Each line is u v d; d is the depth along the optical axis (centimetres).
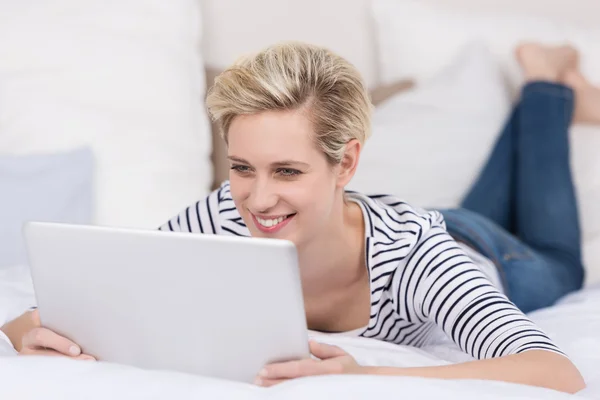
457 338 150
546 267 236
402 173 278
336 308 169
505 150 283
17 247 230
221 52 324
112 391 112
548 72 292
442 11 318
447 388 111
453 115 288
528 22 318
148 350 128
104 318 130
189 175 272
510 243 232
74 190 244
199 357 124
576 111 289
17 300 176
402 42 314
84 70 264
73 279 129
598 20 333
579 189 278
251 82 132
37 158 245
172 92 274
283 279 113
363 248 163
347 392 108
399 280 159
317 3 328
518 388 115
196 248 115
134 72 270
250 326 118
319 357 129
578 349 170
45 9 269
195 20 295
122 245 121
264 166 134
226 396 110
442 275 153
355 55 330
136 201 255
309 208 138
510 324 141
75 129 256
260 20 325
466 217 229
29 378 117
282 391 111
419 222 160
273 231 139
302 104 133
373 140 282
